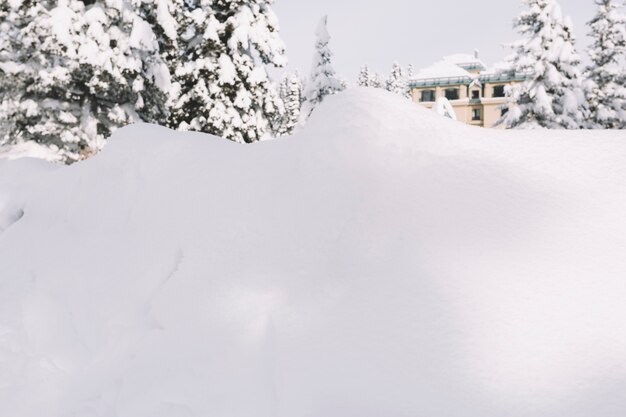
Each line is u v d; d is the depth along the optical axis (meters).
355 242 2.62
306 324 2.30
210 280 2.86
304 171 3.18
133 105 15.91
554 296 2.11
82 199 4.68
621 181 2.73
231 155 3.91
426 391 1.84
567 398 1.71
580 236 2.40
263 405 2.06
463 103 52.53
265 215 3.09
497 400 1.75
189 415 2.22
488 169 2.89
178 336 2.64
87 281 3.63
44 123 14.50
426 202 2.72
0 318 3.64
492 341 1.97
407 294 2.26
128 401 2.48
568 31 22.22
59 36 13.15
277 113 20.88
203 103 18.38
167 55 17.52
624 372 1.75
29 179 6.29
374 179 2.90
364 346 2.08
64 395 2.77
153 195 3.93
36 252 4.54
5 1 13.36
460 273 2.30
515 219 2.56
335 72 27.97
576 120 22.50
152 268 3.26
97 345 3.09
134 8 15.92
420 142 3.09
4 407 2.77
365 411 1.82
